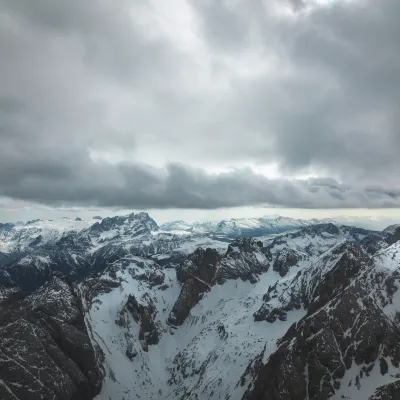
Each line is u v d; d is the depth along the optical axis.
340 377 195.38
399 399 172.75
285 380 199.12
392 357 197.12
